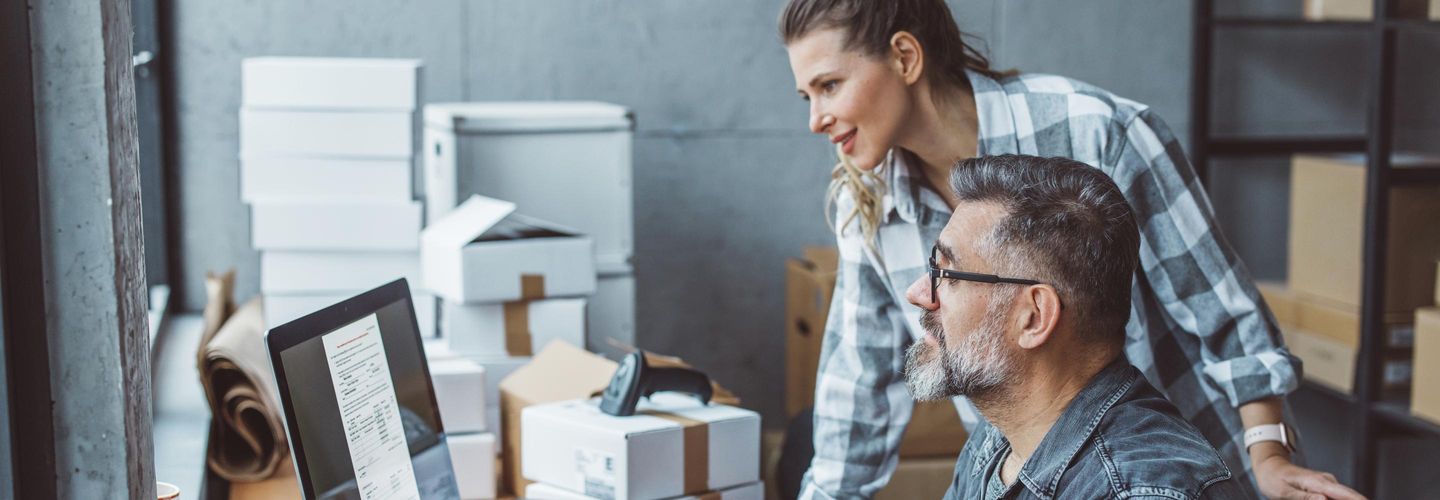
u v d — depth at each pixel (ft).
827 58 5.35
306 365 5.15
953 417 9.75
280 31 10.96
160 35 10.72
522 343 8.41
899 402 6.36
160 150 10.71
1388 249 10.28
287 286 9.21
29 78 3.65
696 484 6.76
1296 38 12.60
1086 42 12.28
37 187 3.69
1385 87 9.95
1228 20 11.66
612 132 9.76
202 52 10.85
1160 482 3.74
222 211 11.09
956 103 5.66
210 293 9.06
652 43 11.59
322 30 11.03
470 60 11.28
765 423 12.37
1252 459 5.68
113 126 3.79
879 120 5.42
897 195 5.83
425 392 6.14
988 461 4.64
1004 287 4.15
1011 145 5.57
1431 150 12.06
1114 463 3.90
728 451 6.86
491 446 7.25
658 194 11.81
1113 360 4.22
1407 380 10.52
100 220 3.74
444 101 11.29
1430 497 13.16
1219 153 12.03
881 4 5.30
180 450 7.33
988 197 4.25
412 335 6.12
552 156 9.63
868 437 6.34
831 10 5.31
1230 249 5.69
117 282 3.80
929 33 5.48
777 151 11.96
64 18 3.65
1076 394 4.18
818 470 6.44
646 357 7.08
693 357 12.10
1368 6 10.73
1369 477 10.44
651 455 6.57
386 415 5.70
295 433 5.00
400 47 11.16
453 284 8.26
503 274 8.25
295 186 9.19
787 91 11.89
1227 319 5.66
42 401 3.78
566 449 6.74
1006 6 12.11
